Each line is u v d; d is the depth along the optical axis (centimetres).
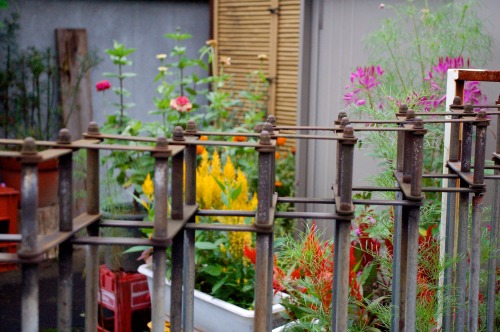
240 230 170
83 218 173
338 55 457
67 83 609
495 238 245
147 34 667
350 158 176
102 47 640
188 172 193
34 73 579
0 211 511
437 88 379
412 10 400
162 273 160
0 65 582
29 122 590
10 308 461
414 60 407
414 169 185
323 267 261
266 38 631
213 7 682
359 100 381
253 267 329
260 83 636
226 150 507
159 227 158
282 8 615
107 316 437
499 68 379
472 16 384
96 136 177
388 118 333
